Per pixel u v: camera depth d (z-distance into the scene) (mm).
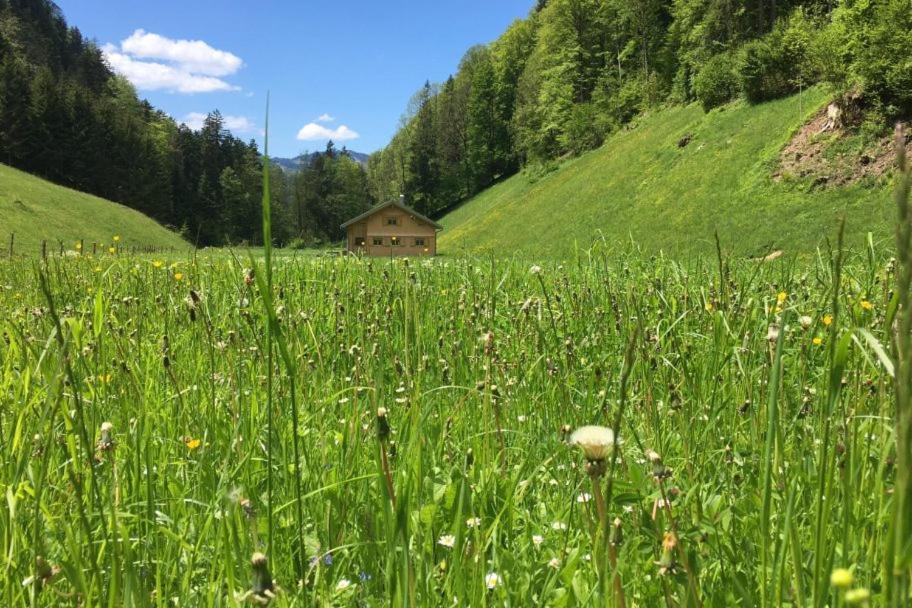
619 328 3920
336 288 5035
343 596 1700
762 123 43000
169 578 1675
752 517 1821
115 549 1297
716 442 2410
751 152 39938
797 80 43312
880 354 954
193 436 2570
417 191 132875
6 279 7348
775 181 35406
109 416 2531
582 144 84375
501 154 116812
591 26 94875
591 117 84188
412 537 1756
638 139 63062
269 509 1424
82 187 116438
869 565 1322
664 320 3791
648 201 44844
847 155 32812
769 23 61094
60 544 1697
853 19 33156
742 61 47188
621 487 1575
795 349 3039
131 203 124438
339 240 151375
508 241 58375
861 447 1637
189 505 2062
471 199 114938
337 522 1978
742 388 2699
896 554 770
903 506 762
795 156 35719
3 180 72688
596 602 1425
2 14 168375
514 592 1632
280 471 2275
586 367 3301
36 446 2184
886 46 31297
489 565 1739
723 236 33344
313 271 6320
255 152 155375
